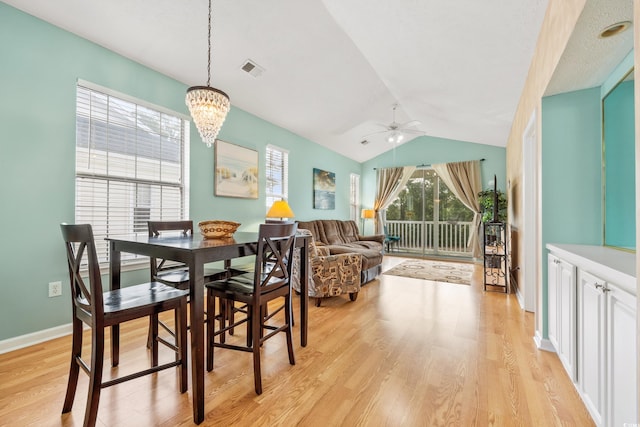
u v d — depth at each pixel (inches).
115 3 86.2
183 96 129.7
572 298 65.6
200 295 58.1
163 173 123.6
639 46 34.9
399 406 60.6
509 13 83.4
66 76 93.7
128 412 58.0
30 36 86.1
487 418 56.9
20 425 54.0
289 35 110.3
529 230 121.0
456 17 89.7
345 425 54.9
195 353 55.7
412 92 159.5
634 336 41.6
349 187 286.5
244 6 94.0
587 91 80.5
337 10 98.7
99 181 104.0
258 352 65.2
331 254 161.6
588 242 80.4
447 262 242.1
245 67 124.6
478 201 245.4
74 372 57.9
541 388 66.6
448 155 262.7
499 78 123.0
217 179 144.3
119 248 74.3
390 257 269.7
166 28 97.9
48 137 90.0
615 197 68.8
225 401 61.9
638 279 35.7
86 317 54.4
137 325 102.3
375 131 226.1
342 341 92.0
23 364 75.4
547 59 78.7
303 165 218.8
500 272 169.3
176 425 54.7
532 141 121.1
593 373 55.6
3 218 82.2
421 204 279.0
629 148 63.0
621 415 45.3
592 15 53.1
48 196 90.4
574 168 81.8
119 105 109.0
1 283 82.0
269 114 172.9
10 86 82.7
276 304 132.3
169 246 62.4
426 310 121.9
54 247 91.7
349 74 142.3
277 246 77.8
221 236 81.5
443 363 78.2
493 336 95.7
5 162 82.3
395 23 100.4
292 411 58.9
